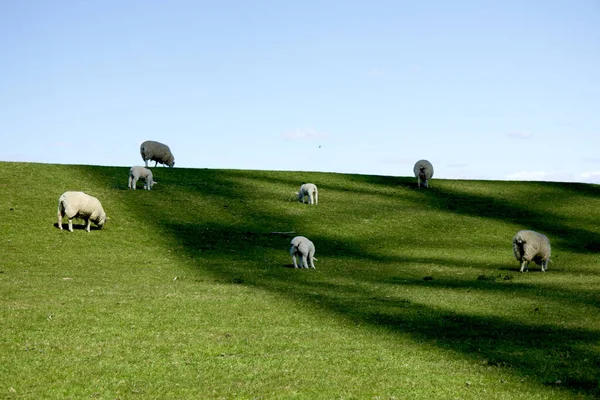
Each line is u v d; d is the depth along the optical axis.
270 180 61.50
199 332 15.74
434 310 20.11
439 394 11.20
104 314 17.48
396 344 15.09
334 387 11.45
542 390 11.58
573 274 31.12
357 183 63.31
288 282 26.56
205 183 57.12
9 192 44.47
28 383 11.15
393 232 45.00
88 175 54.03
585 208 55.47
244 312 18.77
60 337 14.58
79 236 35.84
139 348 13.91
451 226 47.62
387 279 28.50
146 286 23.75
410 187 62.59
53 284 23.14
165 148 64.25
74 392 10.77
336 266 32.81
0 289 21.30
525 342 15.50
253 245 38.38
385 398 10.88
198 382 11.54
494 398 11.04
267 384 11.52
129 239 36.62
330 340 15.34
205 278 27.17
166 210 45.34
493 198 58.75
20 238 34.00
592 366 13.27
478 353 14.31
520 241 31.72
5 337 14.34
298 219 46.69
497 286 26.45
